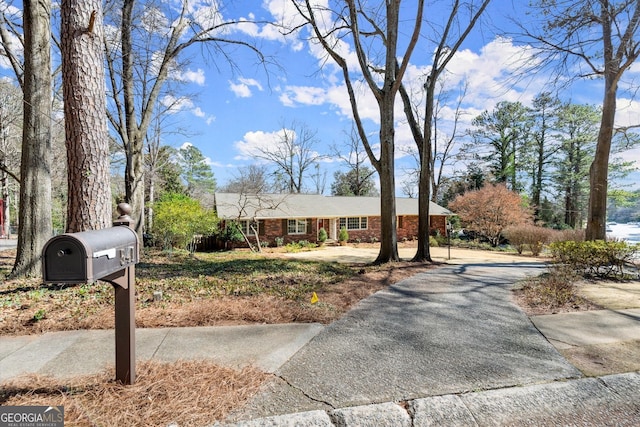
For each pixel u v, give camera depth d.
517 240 16.19
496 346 3.13
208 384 2.27
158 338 3.16
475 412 2.07
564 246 7.38
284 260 9.48
